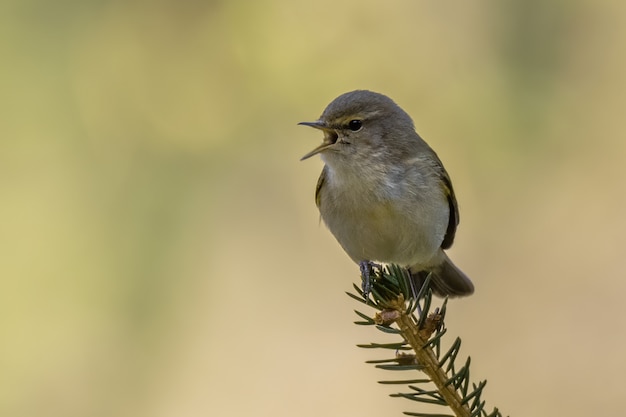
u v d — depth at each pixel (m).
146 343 11.33
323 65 12.75
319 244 12.73
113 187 11.84
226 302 12.13
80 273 11.27
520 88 12.27
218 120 12.55
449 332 12.34
